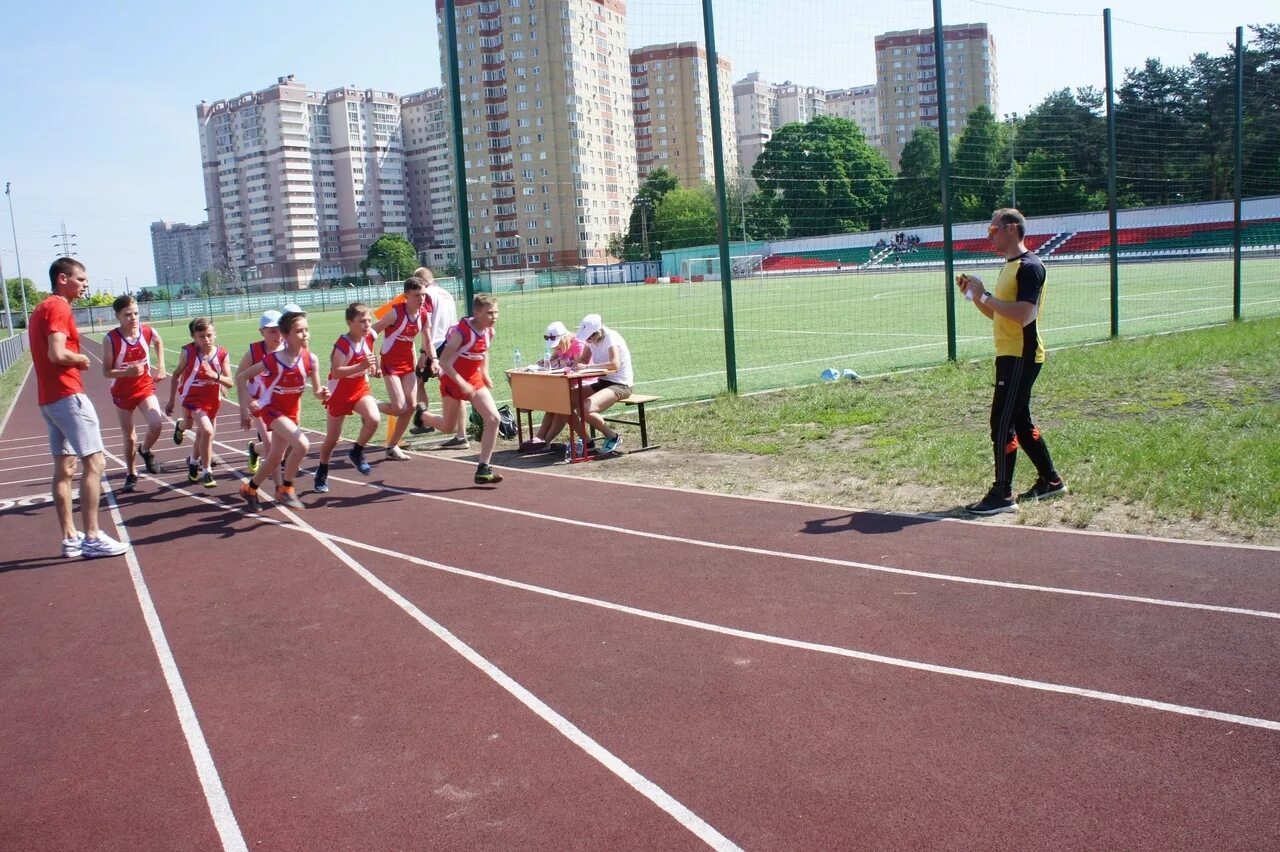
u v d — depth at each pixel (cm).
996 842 292
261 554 668
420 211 15125
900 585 528
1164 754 338
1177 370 1216
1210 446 762
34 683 464
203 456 936
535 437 1110
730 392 1248
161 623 538
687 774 343
